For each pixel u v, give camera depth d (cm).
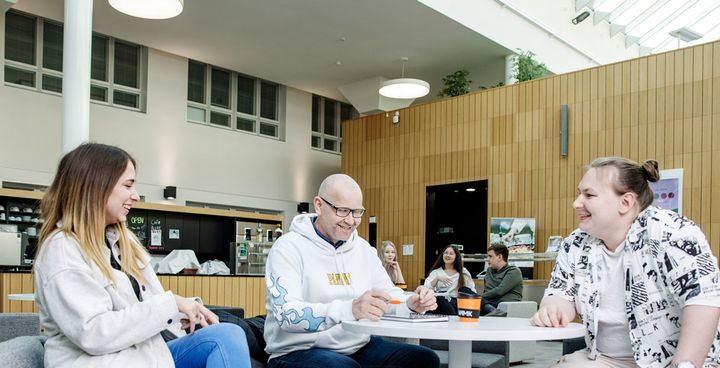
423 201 1207
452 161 1168
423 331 185
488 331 185
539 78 1055
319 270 253
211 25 1113
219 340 183
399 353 251
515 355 594
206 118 1308
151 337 179
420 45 1199
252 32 1145
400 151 1259
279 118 1442
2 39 1028
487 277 685
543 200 1031
